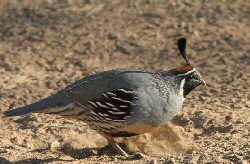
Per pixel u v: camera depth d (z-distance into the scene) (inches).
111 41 663.8
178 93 416.8
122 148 436.8
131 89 405.1
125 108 406.0
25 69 610.2
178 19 708.0
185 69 419.5
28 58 635.5
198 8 731.4
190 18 708.0
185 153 419.2
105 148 436.1
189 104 515.2
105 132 422.0
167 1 754.2
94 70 602.5
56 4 769.6
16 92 546.0
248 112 491.8
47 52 648.4
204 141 438.0
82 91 416.5
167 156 408.5
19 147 441.1
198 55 626.8
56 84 565.9
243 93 533.3
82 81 423.2
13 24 722.2
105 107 410.3
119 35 674.2
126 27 693.9
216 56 621.6
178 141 430.0
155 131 440.1
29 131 470.6
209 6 735.1
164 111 411.2
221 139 438.3
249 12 716.0
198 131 465.7
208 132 461.4
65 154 428.1
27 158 416.8
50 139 457.4
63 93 423.5
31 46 663.1
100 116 414.0
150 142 435.8
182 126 475.5
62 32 690.8
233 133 449.7
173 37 667.4
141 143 437.7
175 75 417.1
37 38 680.4
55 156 420.5
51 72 603.8
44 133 467.8
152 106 406.9
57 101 422.3
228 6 732.0
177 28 686.5
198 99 527.2
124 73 415.5
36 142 452.8
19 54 644.1
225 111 493.7
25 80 579.5
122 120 409.7
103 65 615.8
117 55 636.7
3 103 527.2
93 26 699.4
